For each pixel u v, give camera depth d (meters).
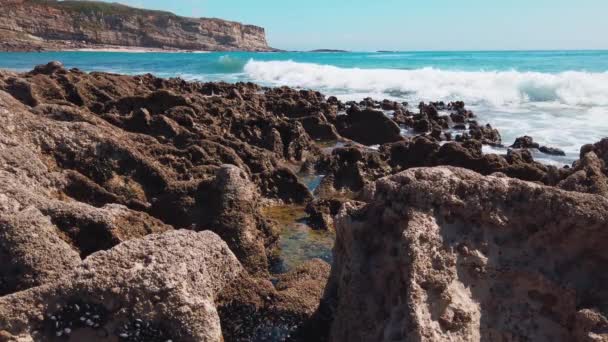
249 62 60.28
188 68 66.62
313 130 22.88
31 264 5.86
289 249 10.71
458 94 35.19
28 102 16.55
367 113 23.22
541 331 5.05
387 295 5.33
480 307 5.11
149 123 15.57
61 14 149.50
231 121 19.62
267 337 6.11
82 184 9.59
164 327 5.08
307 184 15.99
